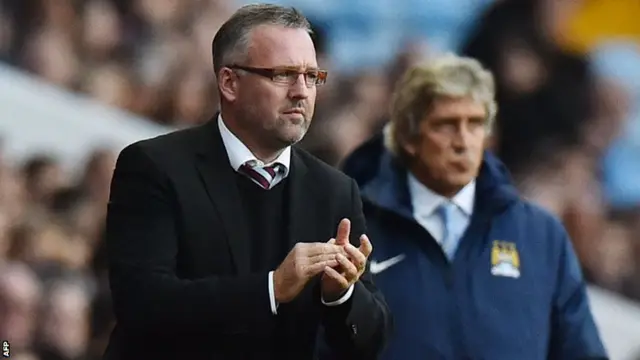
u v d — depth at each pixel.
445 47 21.20
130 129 19.62
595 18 22.03
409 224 13.07
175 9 19.94
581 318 13.35
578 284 13.48
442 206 13.30
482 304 12.92
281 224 9.84
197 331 9.26
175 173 9.62
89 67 19.48
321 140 20.39
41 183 19.05
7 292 18.55
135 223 9.52
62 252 19.02
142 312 9.22
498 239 13.26
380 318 9.92
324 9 20.48
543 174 21.94
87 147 19.34
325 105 20.47
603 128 22.14
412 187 13.41
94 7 19.50
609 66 22.12
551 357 13.34
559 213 22.00
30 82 19.14
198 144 9.85
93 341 19.11
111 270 9.56
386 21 20.78
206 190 9.66
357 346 9.76
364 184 13.73
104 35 19.55
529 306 13.05
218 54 9.81
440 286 12.94
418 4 20.97
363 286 9.95
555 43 21.89
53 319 18.84
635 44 22.14
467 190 13.38
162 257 9.39
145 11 19.78
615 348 22.22
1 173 18.81
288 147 10.03
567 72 21.98
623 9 22.11
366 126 20.61
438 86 13.10
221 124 9.95
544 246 13.42
